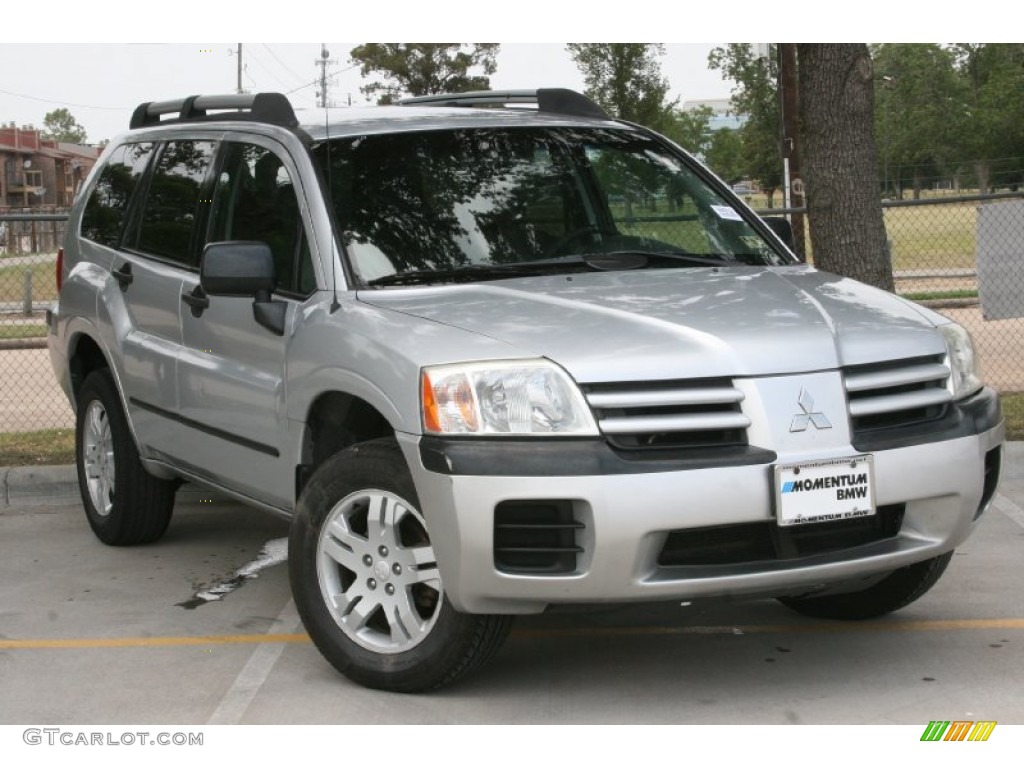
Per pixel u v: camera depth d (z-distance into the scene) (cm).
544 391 431
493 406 433
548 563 431
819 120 913
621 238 568
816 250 930
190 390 598
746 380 439
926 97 6888
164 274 631
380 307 491
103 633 573
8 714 478
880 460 446
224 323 573
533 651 535
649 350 439
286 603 614
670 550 436
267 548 714
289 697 487
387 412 455
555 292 495
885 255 917
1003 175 6662
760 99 3819
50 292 1980
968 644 531
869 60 905
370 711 469
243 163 596
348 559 485
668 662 520
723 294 496
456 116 598
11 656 544
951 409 477
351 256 518
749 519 429
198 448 603
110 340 669
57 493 833
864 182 911
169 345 622
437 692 486
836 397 446
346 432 518
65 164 9231
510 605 438
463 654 463
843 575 448
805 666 511
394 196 543
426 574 466
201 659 536
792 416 438
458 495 427
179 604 614
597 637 552
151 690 500
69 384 737
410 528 477
